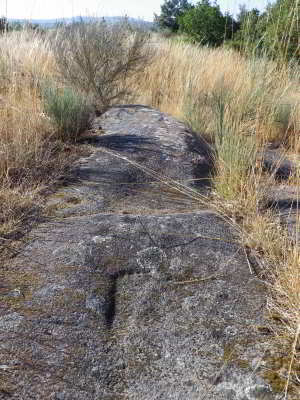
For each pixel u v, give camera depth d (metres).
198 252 2.49
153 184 3.47
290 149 4.61
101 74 6.08
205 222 2.84
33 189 3.22
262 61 4.24
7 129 3.93
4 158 3.42
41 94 5.13
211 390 1.67
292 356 1.69
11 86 5.27
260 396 1.63
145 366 1.77
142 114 5.28
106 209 3.02
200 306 2.08
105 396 1.65
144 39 6.54
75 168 3.65
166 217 2.85
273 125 4.96
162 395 1.66
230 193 3.21
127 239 2.56
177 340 1.89
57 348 1.82
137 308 2.08
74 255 2.41
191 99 5.91
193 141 4.46
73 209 2.98
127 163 3.73
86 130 4.62
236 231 2.78
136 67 7.32
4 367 1.71
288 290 2.12
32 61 6.55
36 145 3.68
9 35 7.68
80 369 1.74
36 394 1.62
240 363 1.77
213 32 11.18
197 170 3.83
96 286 2.19
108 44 6.02
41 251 2.46
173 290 2.20
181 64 8.12
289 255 2.41
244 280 2.28
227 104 4.44
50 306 2.04
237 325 1.97
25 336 1.86
